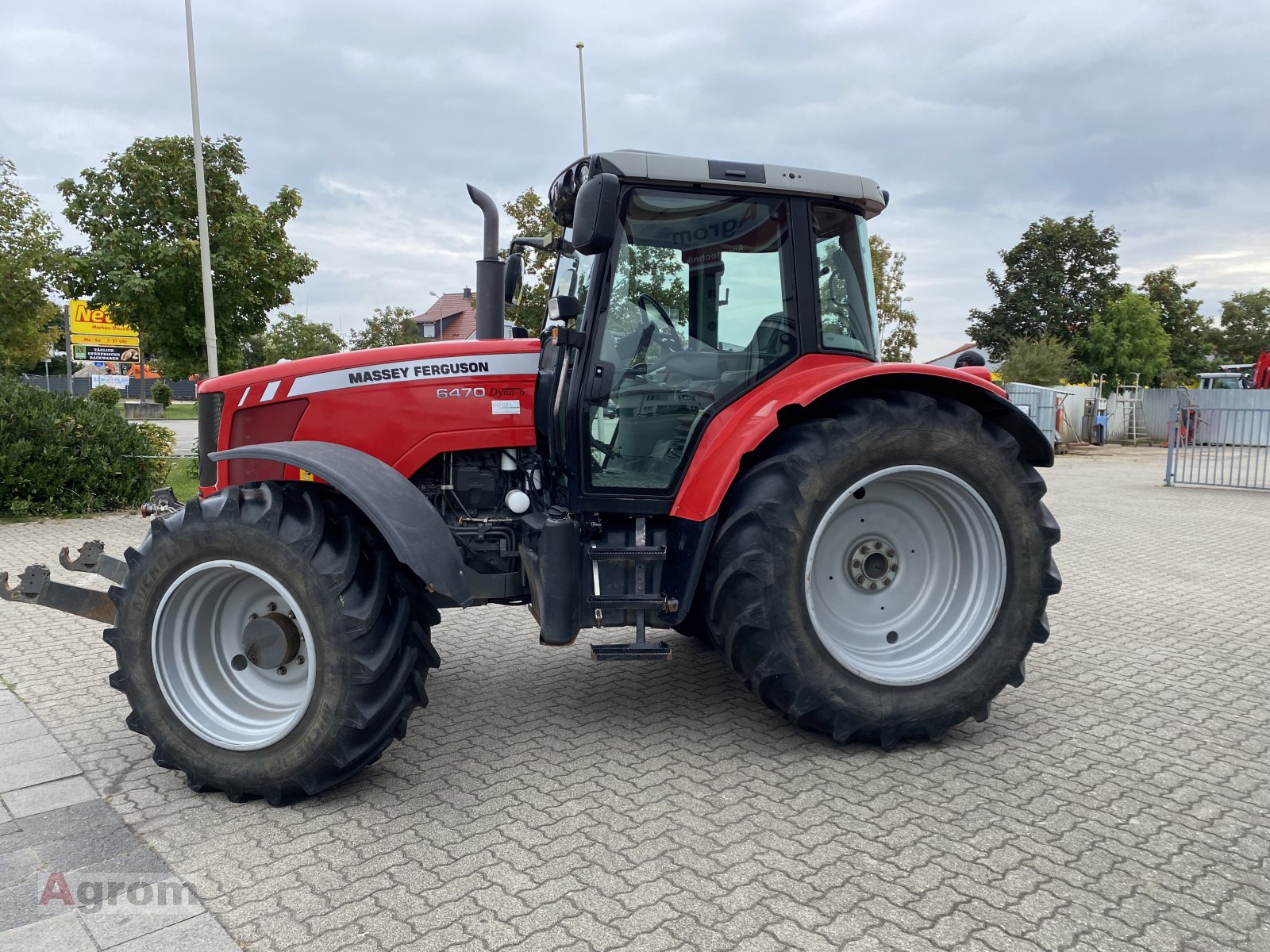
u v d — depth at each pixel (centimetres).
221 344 1306
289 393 361
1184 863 250
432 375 365
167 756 297
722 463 316
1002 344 3275
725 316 346
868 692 320
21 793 299
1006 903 229
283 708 306
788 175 342
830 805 286
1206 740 342
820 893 234
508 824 274
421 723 364
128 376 4378
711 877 242
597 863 250
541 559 313
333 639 281
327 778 288
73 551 727
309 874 246
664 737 346
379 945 213
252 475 368
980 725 359
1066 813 280
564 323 353
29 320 1429
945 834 266
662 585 331
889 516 345
